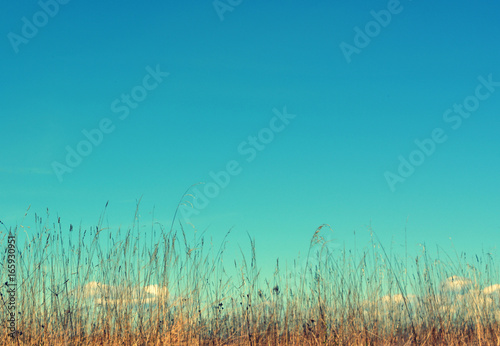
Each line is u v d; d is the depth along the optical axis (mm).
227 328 6609
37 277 6090
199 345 6168
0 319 5781
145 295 6273
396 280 7301
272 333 6613
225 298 6750
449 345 6566
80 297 6164
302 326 6719
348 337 6508
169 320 6121
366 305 7094
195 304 6438
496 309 7121
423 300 7266
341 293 6891
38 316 5965
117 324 6012
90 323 6059
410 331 7004
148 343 5895
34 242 6199
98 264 6363
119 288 6277
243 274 6863
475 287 7195
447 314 7109
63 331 5863
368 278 7203
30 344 5656
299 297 6895
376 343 6707
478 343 6586
